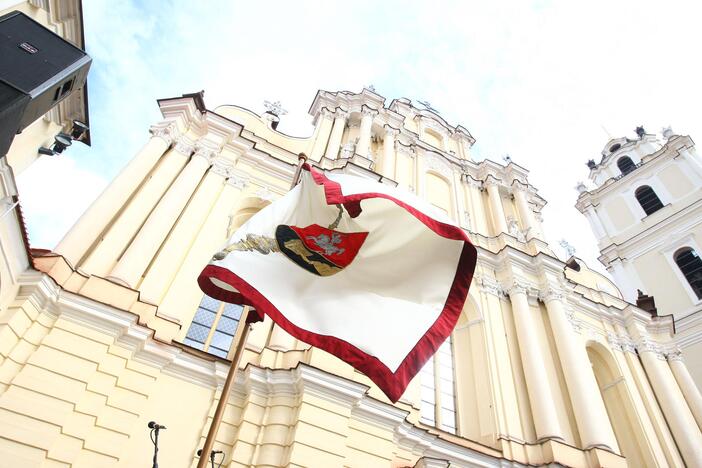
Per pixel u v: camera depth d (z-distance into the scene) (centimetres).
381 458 1064
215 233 1414
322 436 1005
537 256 1938
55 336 958
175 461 966
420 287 712
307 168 797
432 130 2581
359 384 1101
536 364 1558
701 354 2594
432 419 1477
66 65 562
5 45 527
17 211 854
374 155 2155
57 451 855
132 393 991
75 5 1036
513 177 2427
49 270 1042
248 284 654
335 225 751
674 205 3256
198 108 1661
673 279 2966
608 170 3953
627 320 2072
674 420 1725
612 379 1881
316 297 689
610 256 3381
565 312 1820
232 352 1263
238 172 1617
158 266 1238
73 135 1094
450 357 1664
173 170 1480
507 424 1422
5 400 852
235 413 1068
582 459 1373
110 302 1081
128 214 1292
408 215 747
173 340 1123
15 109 507
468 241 705
